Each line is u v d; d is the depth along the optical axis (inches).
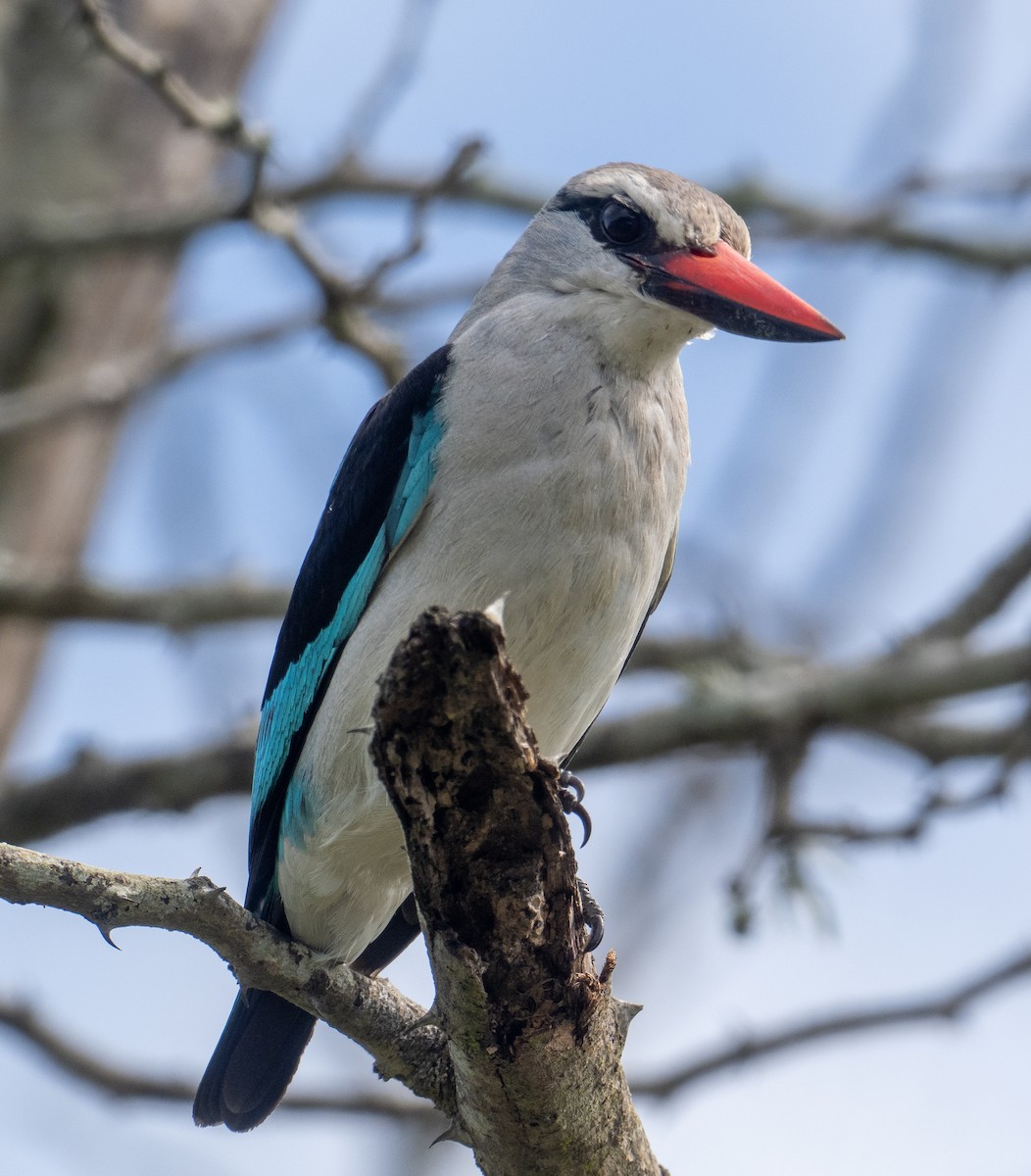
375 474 286.5
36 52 492.4
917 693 391.2
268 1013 284.5
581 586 268.4
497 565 267.0
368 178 476.4
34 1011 376.5
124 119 495.8
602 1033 205.2
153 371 442.3
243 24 512.4
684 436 284.4
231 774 392.5
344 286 389.7
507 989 199.5
